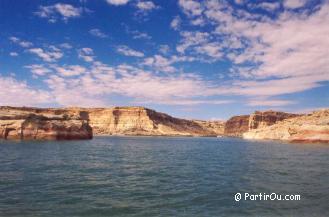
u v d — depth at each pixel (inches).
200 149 2910.9
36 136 3233.3
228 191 831.7
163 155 2111.2
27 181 941.2
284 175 1119.0
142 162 1595.7
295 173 1170.6
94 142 3639.3
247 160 1731.1
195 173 1178.6
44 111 7426.2
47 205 673.6
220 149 2901.1
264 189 857.5
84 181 967.0
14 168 1208.8
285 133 5310.0
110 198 746.8
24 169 1189.1
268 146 3282.5
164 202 713.6
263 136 6008.9
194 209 659.4
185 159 1803.6
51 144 2699.3
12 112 3353.8
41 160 1510.8
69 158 1660.9
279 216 614.5
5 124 3186.5
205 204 698.8
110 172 1185.4
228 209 660.1
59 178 1009.5
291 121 5551.2
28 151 1951.3
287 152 2321.6
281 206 682.8
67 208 653.9
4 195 754.2
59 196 755.4
